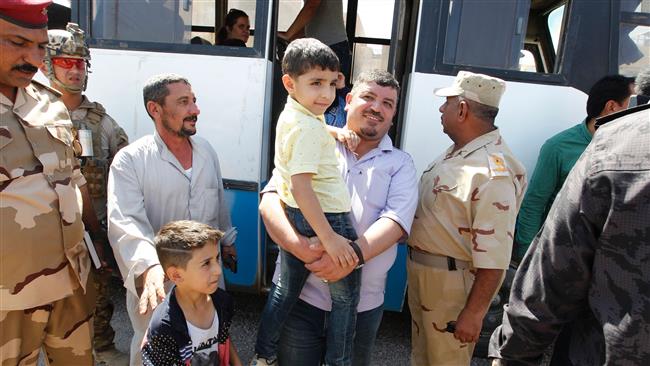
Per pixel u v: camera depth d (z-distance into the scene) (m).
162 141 1.87
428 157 2.49
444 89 1.84
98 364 2.42
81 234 1.72
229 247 2.12
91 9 2.62
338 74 1.41
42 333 1.66
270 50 2.57
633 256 0.92
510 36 2.46
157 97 1.79
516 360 1.29
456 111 1.76
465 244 1.72
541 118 2.45
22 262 1.50
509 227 1.62
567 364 1.16
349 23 3.79
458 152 1.76
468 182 1.65
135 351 1.85
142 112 2.60
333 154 1.48
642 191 0.90
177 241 1.41
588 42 2.40
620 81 2.14
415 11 2.61
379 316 1.73
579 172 1.04
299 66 1.36
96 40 2.62
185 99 1.81
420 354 1.95
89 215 1.97
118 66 2.60
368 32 3.79
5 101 1.48
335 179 1.47
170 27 2.61
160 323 1.42
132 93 2.60
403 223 1.54
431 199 1.77
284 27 3.55
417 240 1.83
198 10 2.85
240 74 2.51
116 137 2.38
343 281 1.48
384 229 1.51
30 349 1.64
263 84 2.50
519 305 1.22
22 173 1.48
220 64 2.53
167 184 1.85
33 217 1.52
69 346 1.79
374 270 1.65
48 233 1.56
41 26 1.44
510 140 2.48
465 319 1.65
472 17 2.44
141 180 1.83
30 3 1.38
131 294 1.85
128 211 1.74
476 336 1.66
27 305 1.53
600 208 0.97
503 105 2.47
